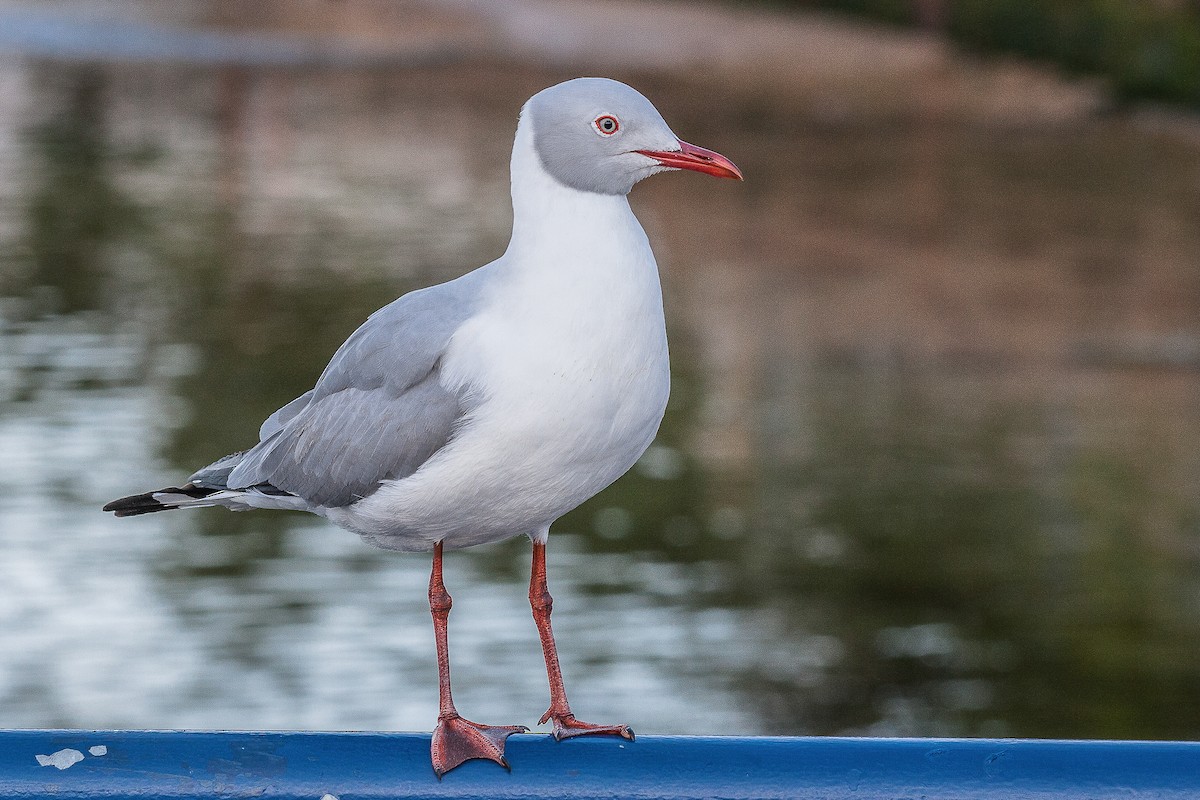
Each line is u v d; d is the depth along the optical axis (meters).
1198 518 16.34
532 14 54.31
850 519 16.36
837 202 32.22
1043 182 34.03
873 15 53.06
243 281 25.36
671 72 45.00
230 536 15.49
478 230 29.17
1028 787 4.11
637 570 15.04
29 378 20.02
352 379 5.05
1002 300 25.66
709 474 17.80
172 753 4.18
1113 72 44.03
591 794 4.23
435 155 35.62
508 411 4.66
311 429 5.12
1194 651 13.44
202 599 13.88
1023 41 46.84
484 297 4.79
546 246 4.69
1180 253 28.78
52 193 31.08
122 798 4.14
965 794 4.12
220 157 34.78
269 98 41.00
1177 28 44.62
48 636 13.13
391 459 4.88
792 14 54.12
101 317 23.08
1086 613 14.19
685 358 22.42
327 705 11.92
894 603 14.30
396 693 12.19
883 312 24.92
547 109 4.75
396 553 15.27
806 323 24.25
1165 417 19.86
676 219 30.81
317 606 13.91
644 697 12.38
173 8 53.56
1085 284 26.77
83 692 12.09
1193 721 12.28
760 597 14.48
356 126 38.31
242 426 18.33
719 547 15.67
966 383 21.33
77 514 15.61
